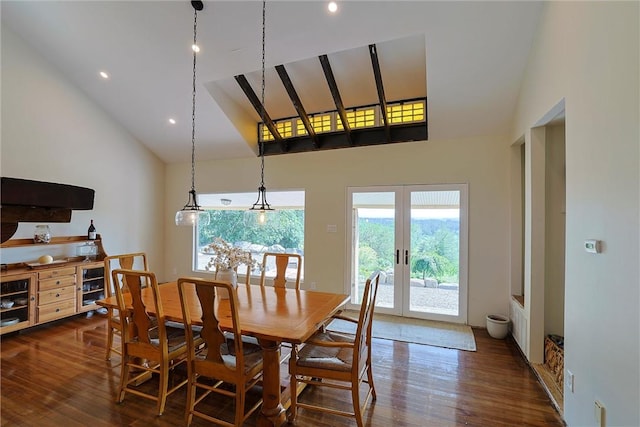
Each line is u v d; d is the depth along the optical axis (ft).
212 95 13.89
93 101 15.53
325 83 13.48
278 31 10.16
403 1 8.74
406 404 7.61
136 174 17.89
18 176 12.79
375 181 14.53
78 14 10.96
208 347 6.60
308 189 15.87
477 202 12.90
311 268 15.72
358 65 12.18
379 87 12.06
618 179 4.92
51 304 12.62
